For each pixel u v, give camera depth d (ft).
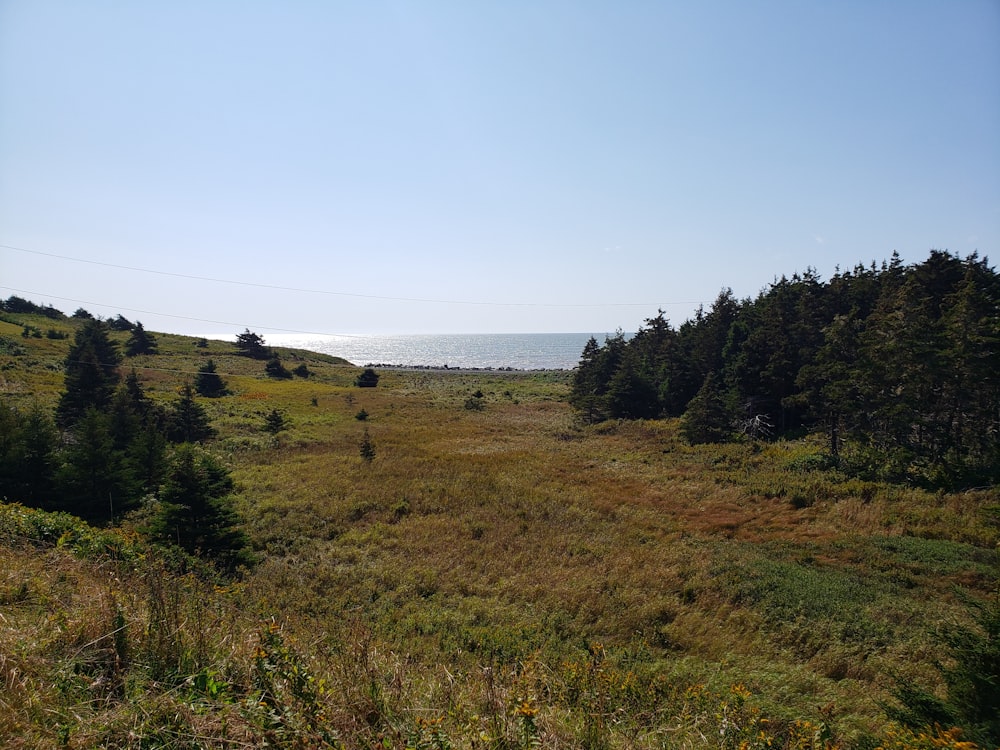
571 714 15.78
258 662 12.64
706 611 38.60
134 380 107.76
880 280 131.75
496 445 114.93
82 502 55.67
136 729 10.39
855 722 22.17
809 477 78.59
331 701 11.89
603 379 168.35
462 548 51.44
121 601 16.70
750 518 64.18
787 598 39.32
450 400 188.65
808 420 120.88
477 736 11.51
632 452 107.24
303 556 48.73
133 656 13.79
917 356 77.87
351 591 39.73
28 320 242.37
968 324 75.97
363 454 93.15
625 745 13.97
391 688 13.76
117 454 59.26
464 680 17.85
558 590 40.86
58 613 15.20
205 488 44.57
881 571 45.57
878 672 28.84
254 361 256.11
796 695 25.79
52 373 149.69
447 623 34.37
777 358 121.39
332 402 170.19
